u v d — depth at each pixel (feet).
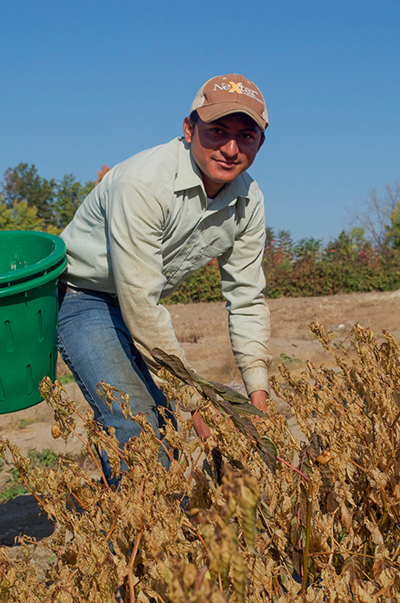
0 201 117.60
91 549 4.01
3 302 6.20
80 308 7.40
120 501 4.09
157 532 3.79
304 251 78.54
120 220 6.34
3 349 6.38
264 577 4.12
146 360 6.59
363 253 78.54
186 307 56.34
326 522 4.49
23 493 11.21
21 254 8.17
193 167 6.74
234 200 7.20
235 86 6.27
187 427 4.56
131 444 4.41
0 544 8.89
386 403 5.03
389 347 5.50
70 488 4.56
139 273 6.30
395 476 4.85
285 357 23.15
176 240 7.06
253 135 6.43
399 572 4.09
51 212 167.84
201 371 21.47
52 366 7.11
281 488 4.72
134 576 4.15
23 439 14.35
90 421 4.58
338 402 5.57
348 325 32.24
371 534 4.64
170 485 4.24
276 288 66.64
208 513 2.78
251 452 4.83
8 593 4.07
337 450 4.66
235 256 7.93
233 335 7.82
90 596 3.88
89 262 7.32
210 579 3.07
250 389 7.50
